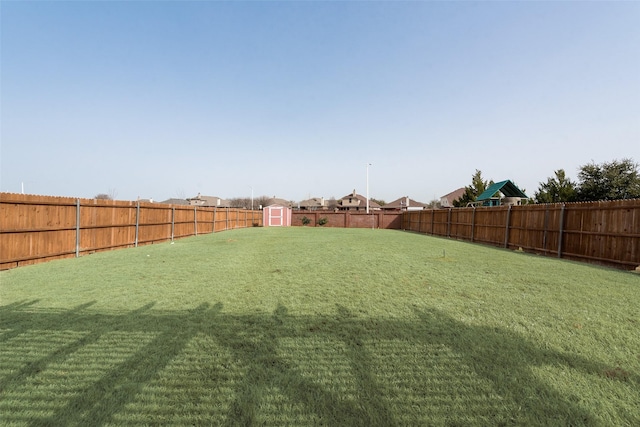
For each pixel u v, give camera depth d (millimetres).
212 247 9844
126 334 2719
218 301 3727
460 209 14656
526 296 3959
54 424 1579
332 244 10922
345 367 2148
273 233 17531
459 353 2359
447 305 3568
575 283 4715
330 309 3424
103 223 8695
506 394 1831
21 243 6281
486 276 5223
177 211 13312
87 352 2367
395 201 61750
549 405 1728
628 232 6289
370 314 3258
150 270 5750
